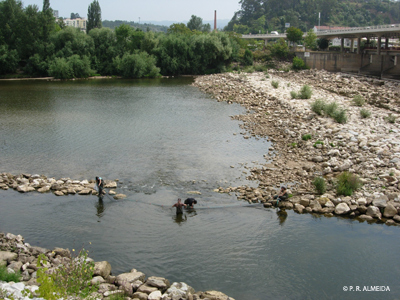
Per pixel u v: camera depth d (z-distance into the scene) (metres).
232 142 31.53
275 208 19.23
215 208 19.14
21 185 21.53
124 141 31.92
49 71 86.75
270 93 55.84
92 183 22.33
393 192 19.95
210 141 31.89
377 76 87.62
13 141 31.75
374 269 14.06
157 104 51.50
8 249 14.46
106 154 28.23
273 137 32.97
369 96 55.59
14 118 41.31
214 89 64.94
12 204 19.56
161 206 19.39
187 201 18.88
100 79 89.31
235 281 13.26
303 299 12.36
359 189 20.62
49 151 28.94
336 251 15.30
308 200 19.38
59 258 13.87
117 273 13.57
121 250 15.17
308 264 14.35
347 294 12.62
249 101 51.38
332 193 20.33
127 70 92.81
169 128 36.78
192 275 13.56
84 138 32.91
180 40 100.75
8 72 90.50
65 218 18.05
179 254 14.91
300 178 22.89
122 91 66.06
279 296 12.49
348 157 26.09
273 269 14.01
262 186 21.70
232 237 16.34
